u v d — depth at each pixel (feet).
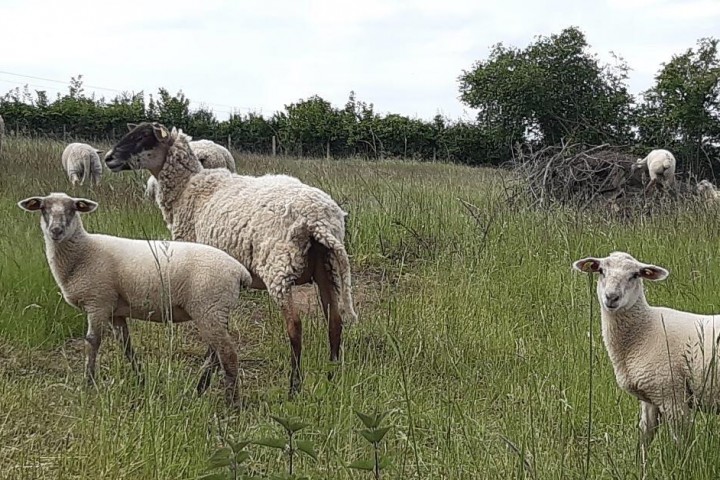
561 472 14.74
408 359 22.74
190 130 107.65
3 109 100.37
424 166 71.46
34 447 15.99
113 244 20.06
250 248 22.15
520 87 147.74
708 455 14.43
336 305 21.93
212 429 16.56
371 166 62.64
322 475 14.92
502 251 32.50
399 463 15.87
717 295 26.86
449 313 25.82
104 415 16.15
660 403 16.96
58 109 102.27
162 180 24.85
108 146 82.33
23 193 40.34
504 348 23.61
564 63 150.71
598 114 144.05
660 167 45.34
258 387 21.17
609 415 18.95
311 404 17.48
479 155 118.01
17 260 26.02
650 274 17.19
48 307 23.61
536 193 46.01
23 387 18.67
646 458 15.07
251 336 24.93
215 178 24.44
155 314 19.61
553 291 28.12
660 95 130.41
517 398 19.20
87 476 14.32
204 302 19.26
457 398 20.02
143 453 14.97
